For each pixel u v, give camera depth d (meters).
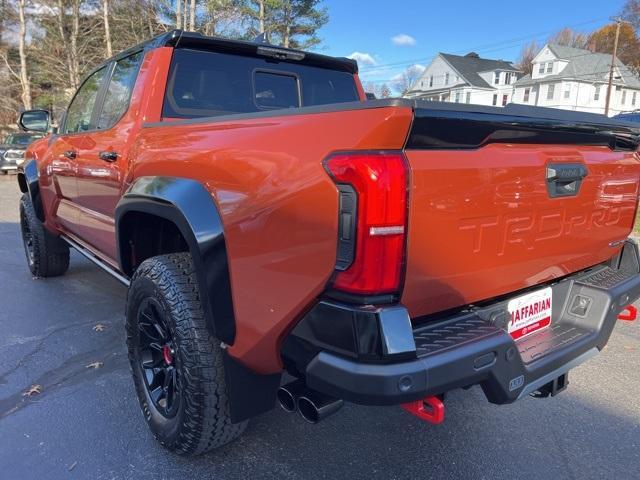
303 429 2.79
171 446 2.45
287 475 2.42
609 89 41.12
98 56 28.88
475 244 1.88
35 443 2.62
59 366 3.46
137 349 2.70
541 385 2.11
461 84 59.72
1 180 16.98
